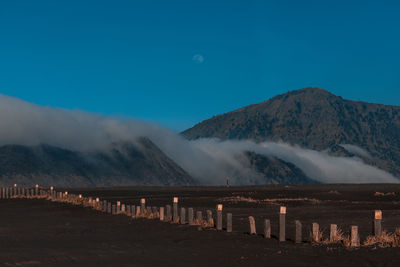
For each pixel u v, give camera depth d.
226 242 20.70
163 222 29.64
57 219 36.16
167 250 18.44
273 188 95.81
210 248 18.92
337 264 14.75
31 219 36.84
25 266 14.51
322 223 30.22
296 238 19.80
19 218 38.00
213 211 41.12
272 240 21.00
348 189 89.81
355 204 50.97
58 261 15.55
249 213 39.31
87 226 30.16
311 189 90.06
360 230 25.31
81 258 16.28
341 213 38.88
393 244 17.25
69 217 37.81
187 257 16.66
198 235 23.33
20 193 75.50
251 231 23.11
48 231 27.30
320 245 18.67
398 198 63.81
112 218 35.06
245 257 16.53
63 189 91.25
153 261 15.76
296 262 15.38
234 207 47.03
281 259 15.97
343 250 17.06
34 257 16.31
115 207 39.50
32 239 22.83
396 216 35.62
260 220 32.56
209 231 24.69
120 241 21.73
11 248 18.86
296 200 55.69
